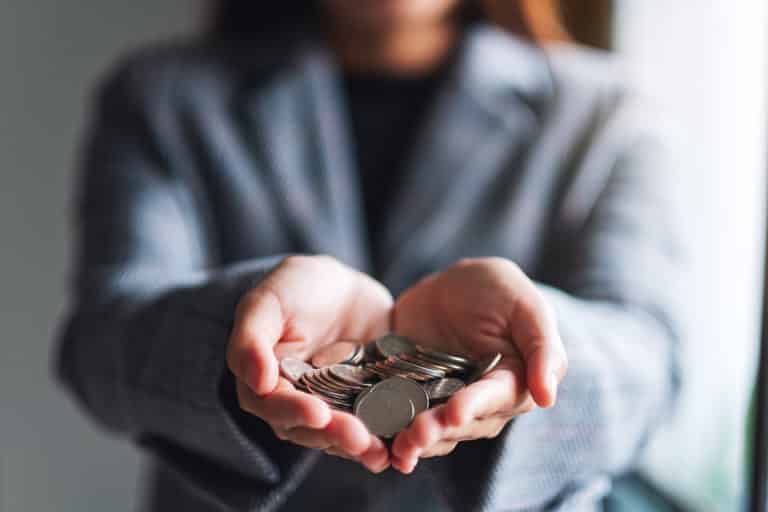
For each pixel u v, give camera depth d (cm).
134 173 90
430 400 45
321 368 48
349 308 55
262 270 55
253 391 44
